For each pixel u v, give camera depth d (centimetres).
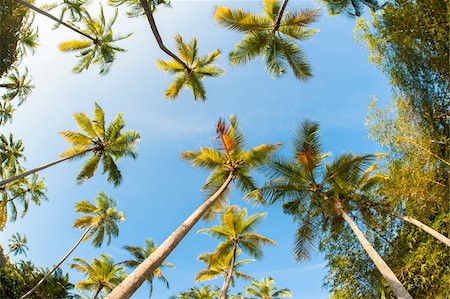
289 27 1582
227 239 2253
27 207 3209
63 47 2184
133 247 3016
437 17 759
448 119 810
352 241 1575
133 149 2370
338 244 1598
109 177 2388
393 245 1460
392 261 1409
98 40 2184
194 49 2033
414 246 1332
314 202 1650
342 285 1535
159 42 1229
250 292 3412
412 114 873
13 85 2941
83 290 2961
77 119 2223
